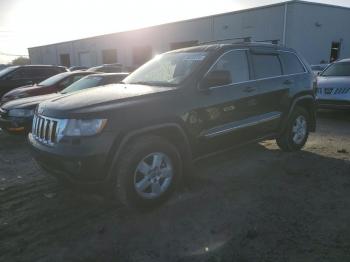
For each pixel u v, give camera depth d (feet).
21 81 39.58
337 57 86.28
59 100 12.84
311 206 12.54
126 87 14.26
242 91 15.19
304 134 19.76
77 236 10.85
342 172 16.06
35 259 9.68
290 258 9.46
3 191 14.57
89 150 10.78
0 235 10.98
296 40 73.31
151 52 111.24
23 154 20.45
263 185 14.60
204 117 13.64
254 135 16.37
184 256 9.70
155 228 11.26
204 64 14.11
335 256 9.50
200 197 13.47
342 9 81.92
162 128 12.33
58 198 13.74
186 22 96.48
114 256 9.77
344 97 28.68
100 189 11.39
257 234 10.69
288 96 17.83
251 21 79.30
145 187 12.10
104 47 132.57
